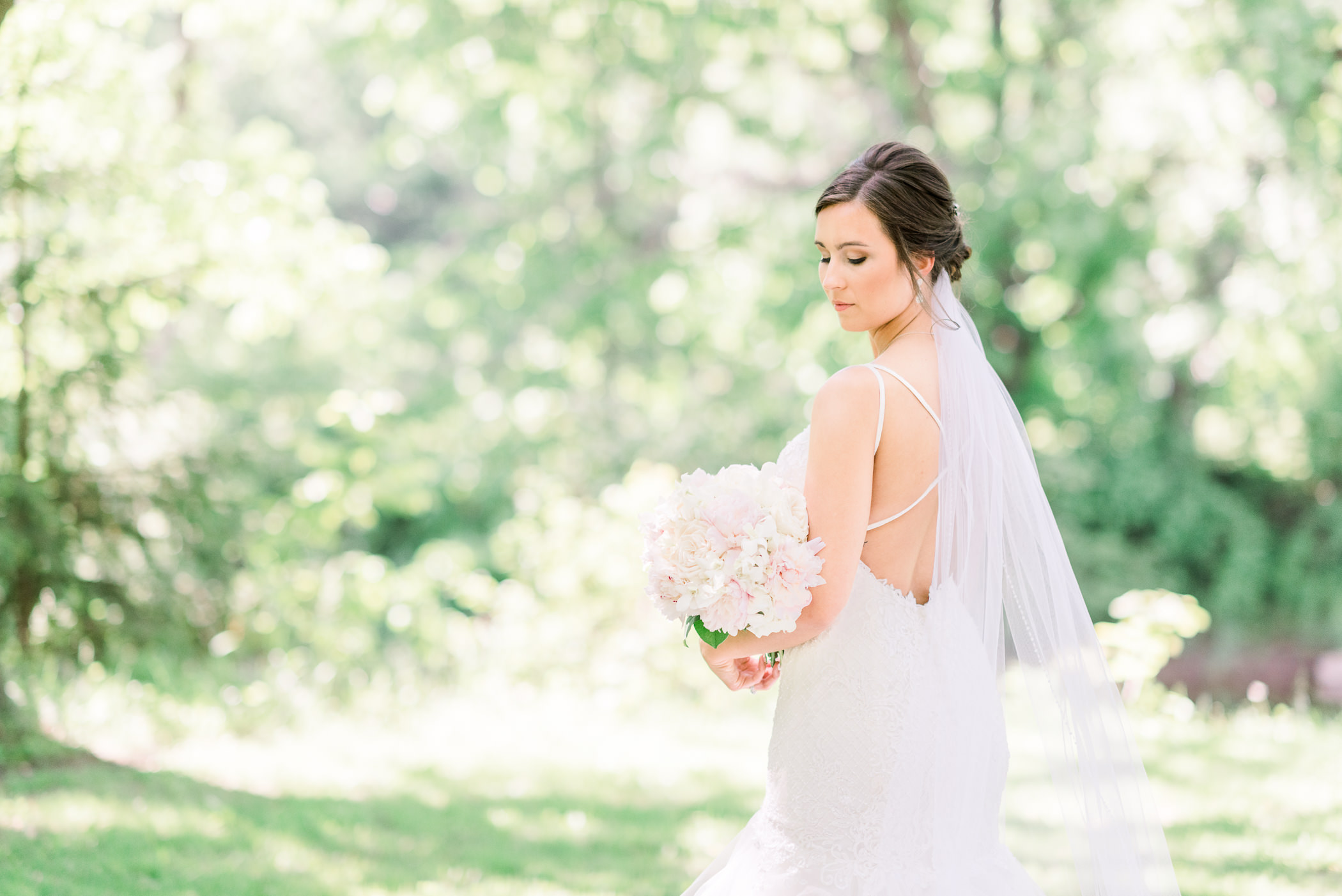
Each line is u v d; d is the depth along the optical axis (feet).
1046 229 40.91
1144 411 45.85
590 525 32.19
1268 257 38.88
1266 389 43.04
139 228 25.44
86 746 21.35
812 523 7.84
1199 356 45.50
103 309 24.20
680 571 7.84
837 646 8.03
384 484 31.91
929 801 7.91
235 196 26.58
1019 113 43.88
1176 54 38.19
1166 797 19.26
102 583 24.45
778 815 8.18
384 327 52.13
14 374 23.67
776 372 50.24
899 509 7.99
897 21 44.60
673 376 52.75
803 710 8.09
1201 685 37.52
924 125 45.03
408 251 55.98
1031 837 12.20
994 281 44.14
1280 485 47.55
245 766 21.54
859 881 7.82
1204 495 45.85
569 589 31.22
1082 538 44.70
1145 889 8.41
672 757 23.49
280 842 16.52
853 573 7.79
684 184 48.91
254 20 33.68
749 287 47.88
